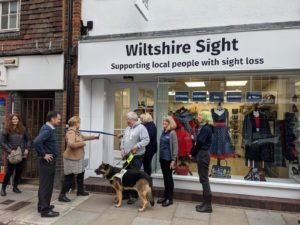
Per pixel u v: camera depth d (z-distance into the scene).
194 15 6.17
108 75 6.64
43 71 6.93
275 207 5.56
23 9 7.14
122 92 7.39
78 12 6.76
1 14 7.51
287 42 5.55
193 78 6.58
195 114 6.57
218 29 5.98
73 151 5.85
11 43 7.20
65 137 6.48
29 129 7.34
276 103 6.22
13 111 7.21
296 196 5.76
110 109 7.41
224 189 6.16
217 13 6.05
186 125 6.59
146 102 7.22
